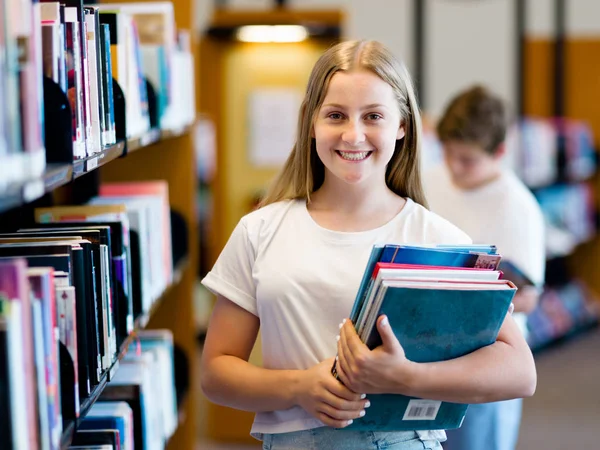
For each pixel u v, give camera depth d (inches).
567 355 249.4
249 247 73.9
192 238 136.8
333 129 69.8
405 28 279.0
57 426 56.9
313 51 193.0
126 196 112.7
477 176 115.7
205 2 266.4
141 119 98.9
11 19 49.8
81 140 67.5
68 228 78.8
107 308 75.4
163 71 110.0
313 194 76.9
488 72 279.9
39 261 64.2
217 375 72.8
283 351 71.9
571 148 267.6
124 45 89.3
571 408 204.4
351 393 65.9
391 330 63.5
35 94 53.1
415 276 63.5
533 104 280.4
